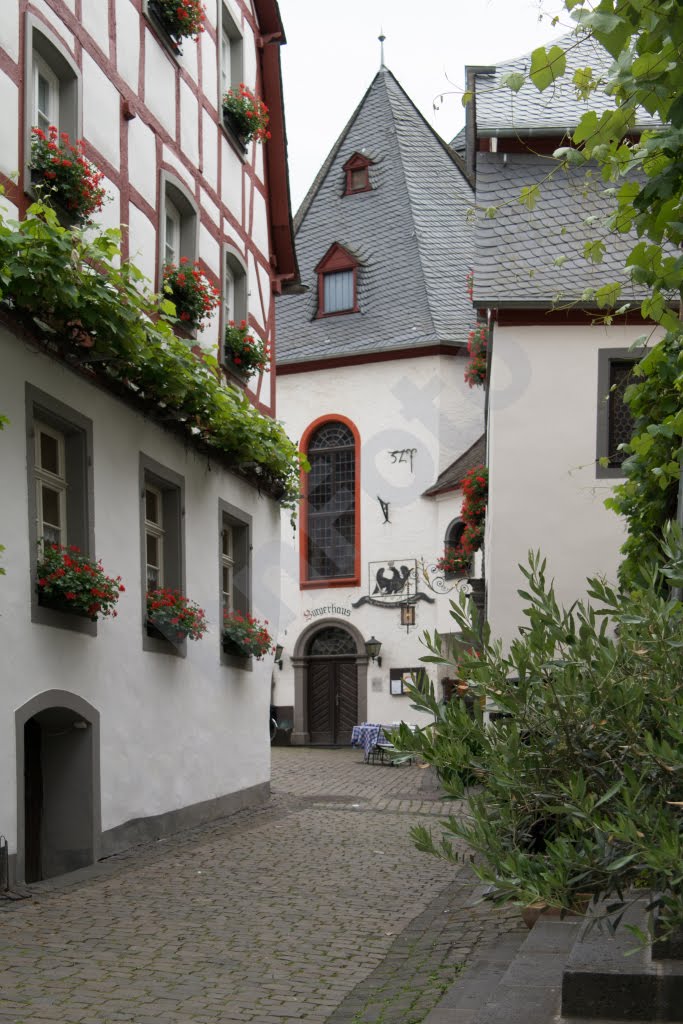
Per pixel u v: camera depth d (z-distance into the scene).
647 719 3.69
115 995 6.05
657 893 3.57
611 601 3.86
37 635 9.52
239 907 8.43
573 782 3.48
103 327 9.98
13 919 7.75
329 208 32.69
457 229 31.62
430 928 7.79
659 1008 4.23
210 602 13.79
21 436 9.38
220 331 14.63
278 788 18.20
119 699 11.11
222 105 14.92
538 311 14.59
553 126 15.42
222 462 14.20
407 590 28.72
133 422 11.66
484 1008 4.51
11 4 9.63
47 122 10.58
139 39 12.26
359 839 12.25
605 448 14.37
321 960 6.93
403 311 30.03
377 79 34.19
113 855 10.80
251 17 16.28
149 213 12.43
